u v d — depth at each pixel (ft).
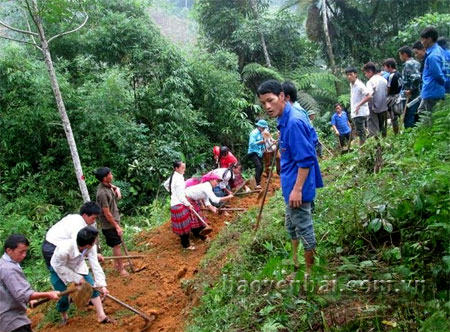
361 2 49.03
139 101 36.06
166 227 22.02
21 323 11.26
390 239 10.89
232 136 40.96
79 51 35.55
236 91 40.60
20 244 11.14
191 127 36.76
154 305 15.07
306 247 10.61
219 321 10.94
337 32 50.03
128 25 35.88
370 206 11.51
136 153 32.68
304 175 9.94
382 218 10.69
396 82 22.54
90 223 14.69
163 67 36.60
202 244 19.42
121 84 31.81
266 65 48.80
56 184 31.37
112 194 17.44
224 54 42.68
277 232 14.44
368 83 21.79
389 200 11.55
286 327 9.22
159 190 32.91
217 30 48.60
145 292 16.30
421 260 9.62
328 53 51.42
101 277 14.38
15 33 34.06
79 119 31.50
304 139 9.82
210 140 40.96
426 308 8.18
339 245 11.89
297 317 9.41
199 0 49.37
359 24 50.96
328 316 9.00
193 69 38.40
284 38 48.83
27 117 29.94
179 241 20.15
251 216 18.38
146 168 32.48
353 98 23.07
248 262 13.39
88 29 35.42
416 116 19.86
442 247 9.73
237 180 24.94
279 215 16.53
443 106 14.76
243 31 46.55
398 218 10.99
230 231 17.76
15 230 25.61
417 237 10.36
